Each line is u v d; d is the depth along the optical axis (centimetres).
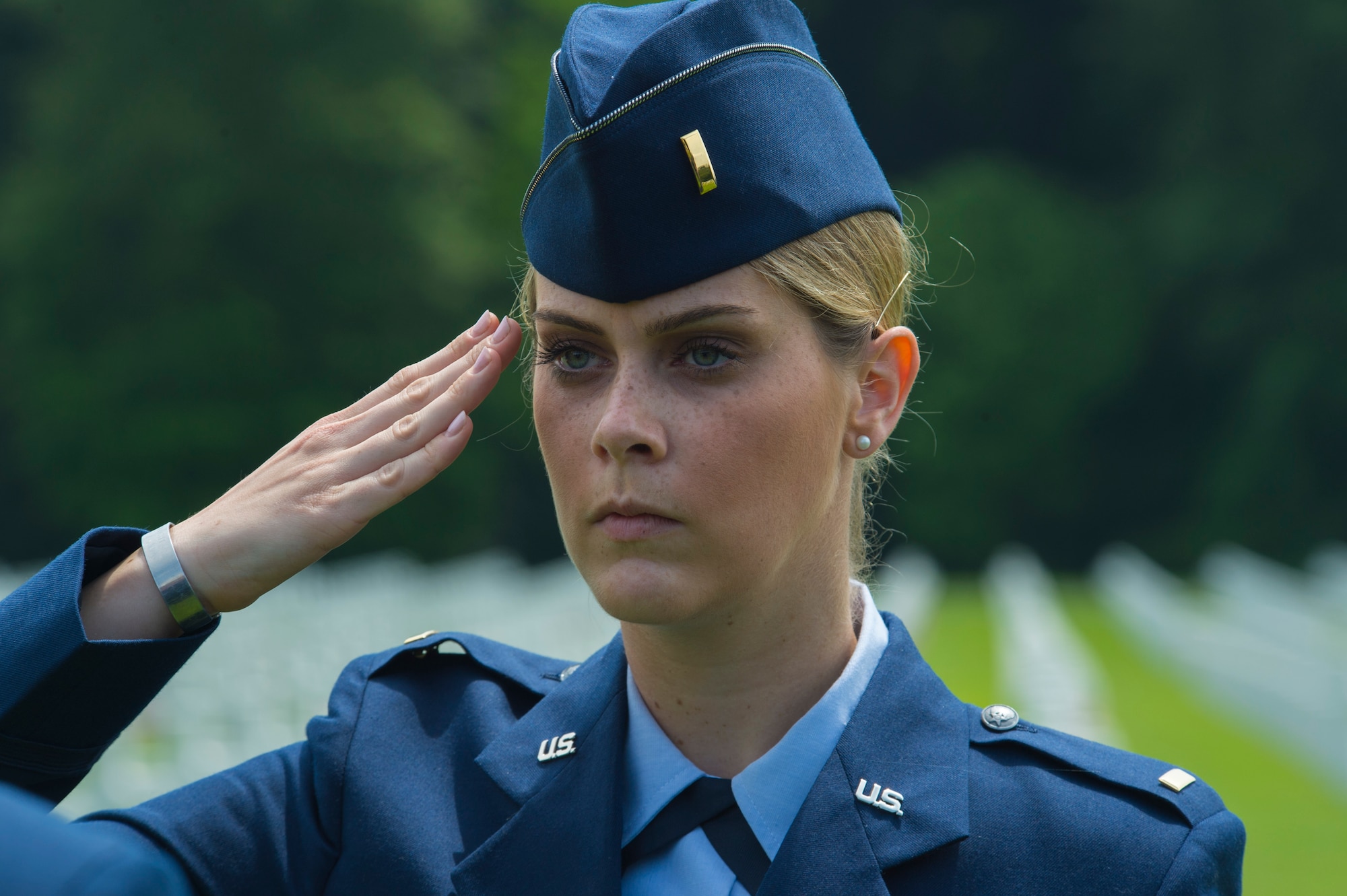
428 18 10538
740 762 526
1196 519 11812
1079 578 12312
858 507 612
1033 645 4400
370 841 539
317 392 10088
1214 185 11344
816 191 495
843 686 528
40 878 237
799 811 502
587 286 480
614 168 471
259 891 546
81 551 515
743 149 481
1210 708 3788
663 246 471
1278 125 10981
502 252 11362
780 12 518
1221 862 495
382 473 524
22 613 504
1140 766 528
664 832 509
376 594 5244
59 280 9925
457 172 10938
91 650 495
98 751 522
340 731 577
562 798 527
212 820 552
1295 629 4691
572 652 3847
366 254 10212
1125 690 4209
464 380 532
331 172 10112
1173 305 12075
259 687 2823
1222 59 11312
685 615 480
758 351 481
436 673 622
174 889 251
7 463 10931
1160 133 12888
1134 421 12469
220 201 9794
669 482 471
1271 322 11256
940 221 12450
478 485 10569
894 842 495
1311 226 11038
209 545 518
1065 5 13112
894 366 535
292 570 522
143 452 9725
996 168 12900
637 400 476
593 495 483
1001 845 499
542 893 508
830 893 482
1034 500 12306
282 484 529
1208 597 8338
